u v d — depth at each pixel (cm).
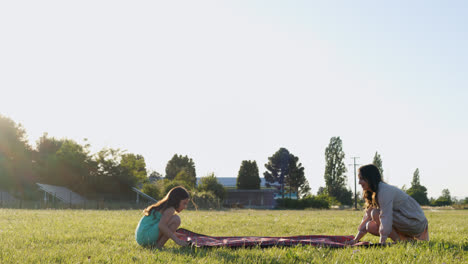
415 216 598
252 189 7231
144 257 459
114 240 666
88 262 433
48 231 796
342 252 498
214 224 1108
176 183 4772
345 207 6550
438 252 494
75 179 4469
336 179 8006
